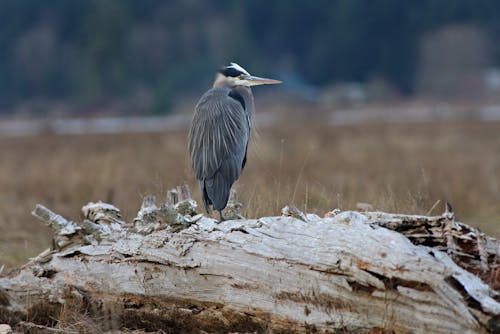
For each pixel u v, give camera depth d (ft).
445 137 110.73
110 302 24.17
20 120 235.81
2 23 317.01
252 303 21.74
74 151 103.55
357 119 182.19
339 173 62.49
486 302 17.90
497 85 276.21
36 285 25.34
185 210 24.43
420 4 314.35
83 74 271.90
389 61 303.48
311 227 21.17
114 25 271.90
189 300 22.98
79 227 25.09
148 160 77.66
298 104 266.36
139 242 23.82
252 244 21.71
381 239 19.66
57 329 23.88
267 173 55.57
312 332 20.80
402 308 19.24
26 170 69.46
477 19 310.24
